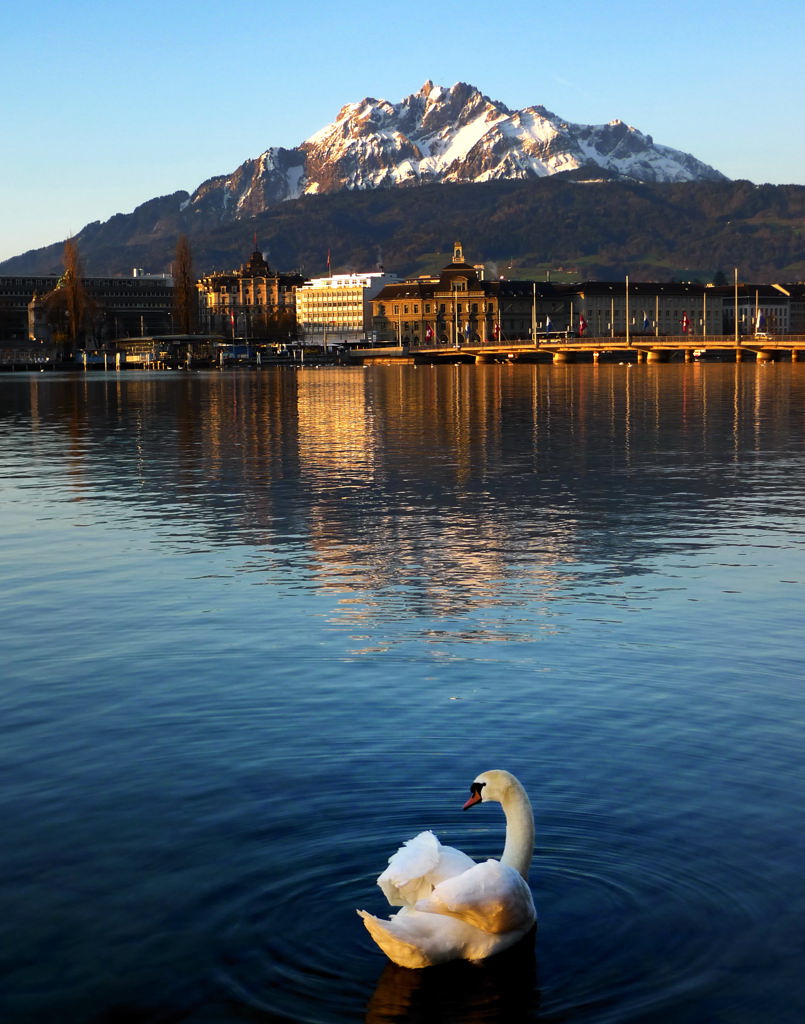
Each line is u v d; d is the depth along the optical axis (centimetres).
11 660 1844
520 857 945
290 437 6425
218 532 3108
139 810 1243
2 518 3391
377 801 1253
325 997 923
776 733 1456
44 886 1084
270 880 1087
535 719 1521
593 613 2133
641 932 993
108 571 2572
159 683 1706
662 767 1343
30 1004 919
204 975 951
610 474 4356
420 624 2059
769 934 989
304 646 1909
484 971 948
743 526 3130
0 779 1338
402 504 3600
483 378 17850
